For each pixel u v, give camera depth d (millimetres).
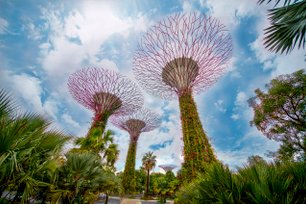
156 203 21484
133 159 22672
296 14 3957
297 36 4121
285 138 11297
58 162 3416
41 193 3881
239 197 2365
